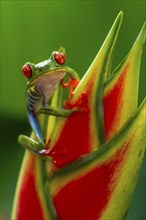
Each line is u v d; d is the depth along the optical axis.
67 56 0.78
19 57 0.80
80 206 0.47
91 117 0.46
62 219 0.47
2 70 0.81
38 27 0.79
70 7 0.78
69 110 0.46
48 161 0.47
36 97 0.50
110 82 0.46
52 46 0.79
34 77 0.49
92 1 0.77
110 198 0.46
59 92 0.50
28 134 0.83
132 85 0.46
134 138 0.46
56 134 0.47
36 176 0.48
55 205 0.47
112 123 0.46
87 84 0.46
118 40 0.76
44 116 0.49
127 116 0.46
